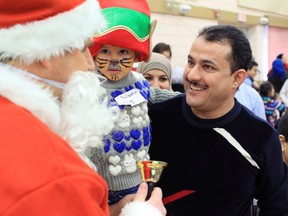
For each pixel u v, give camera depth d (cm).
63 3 69
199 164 119
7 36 65
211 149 118
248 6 667
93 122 77
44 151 57
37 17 67
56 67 70
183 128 122
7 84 61
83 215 57
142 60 126
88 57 79
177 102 126
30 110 63
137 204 82
